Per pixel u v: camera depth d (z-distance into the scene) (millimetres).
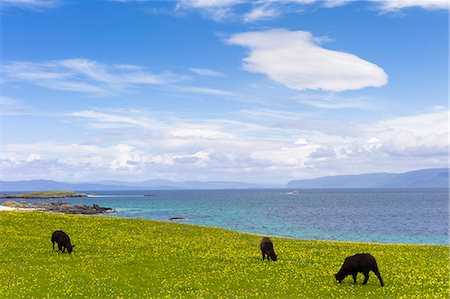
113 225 55750
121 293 24250
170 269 31047
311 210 172250
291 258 36438
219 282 27219
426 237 83812
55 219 57250
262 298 23469
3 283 26266
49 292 24297
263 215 141125
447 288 25484
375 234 88062
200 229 58125
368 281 27688
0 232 46312
